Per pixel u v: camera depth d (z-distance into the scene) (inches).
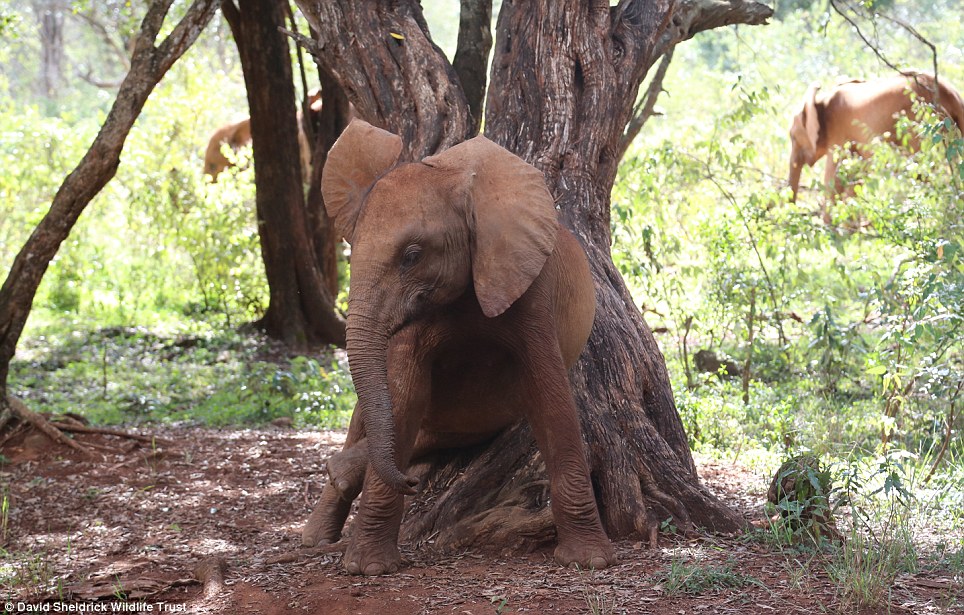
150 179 631.2
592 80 280.1
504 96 282.2
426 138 279.3
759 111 434.6
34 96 1416.1
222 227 587.5
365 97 295.1
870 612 177.2
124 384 458.0
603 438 233.1
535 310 198.4
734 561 200.7
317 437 356.2
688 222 481.7
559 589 187.9
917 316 281.9
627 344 248.8
